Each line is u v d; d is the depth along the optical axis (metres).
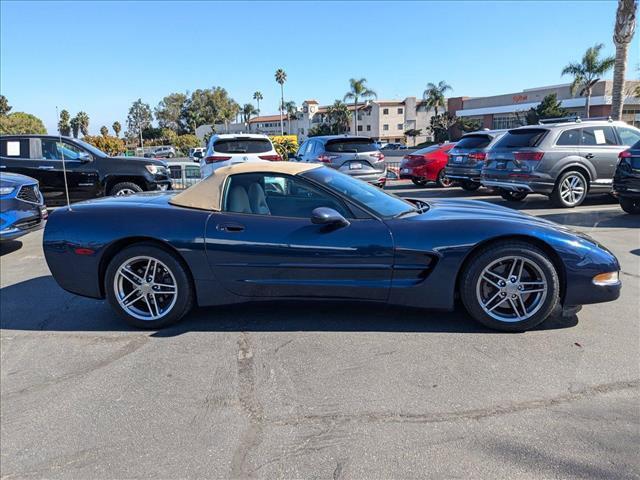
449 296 3.71
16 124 55.97
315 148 11.97
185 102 114.12
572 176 9.36
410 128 87.44
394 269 3.69
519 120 51.38
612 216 8.48
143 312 3.99
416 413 2.70
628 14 16.45
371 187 4.35
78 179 9.73
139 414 2.79
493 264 3.64
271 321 4.05
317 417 2.70
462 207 4.32
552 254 3.64
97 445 2.54
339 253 3.70
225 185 3.97
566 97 46.25
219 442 2.52
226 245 3.78
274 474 2.27
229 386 3.05
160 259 3.86
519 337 3.64
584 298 3.65
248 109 105.12
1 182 6.59
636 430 2.51
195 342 3.71
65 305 4.67
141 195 4.61
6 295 5.00
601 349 3.42
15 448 2.54
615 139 9.57
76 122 63.53
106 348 3.67
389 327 3.87
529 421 2.60
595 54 38.94
